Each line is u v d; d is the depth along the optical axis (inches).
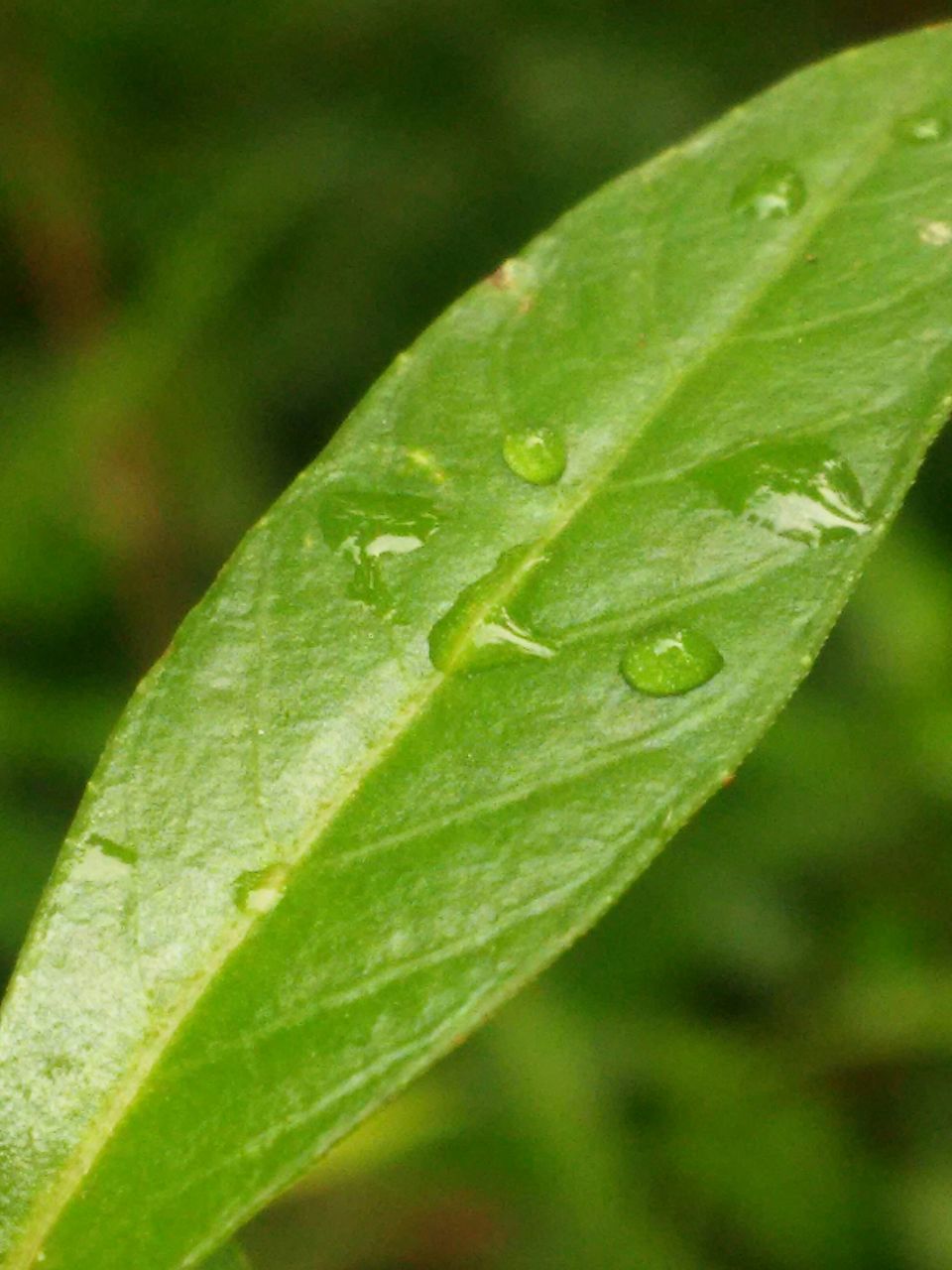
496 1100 10.0
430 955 6.1
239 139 13.6
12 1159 6.0
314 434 13.3
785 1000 11.1
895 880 11.2
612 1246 9.8
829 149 6.7
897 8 14.0
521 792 6.2
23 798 11.2
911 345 6.5
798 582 6.3
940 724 10.6
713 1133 10.4
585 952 10.9
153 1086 6.1
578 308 6.6
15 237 13.4
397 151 13.5
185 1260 6.0
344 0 13.6
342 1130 6.0
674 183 6.7
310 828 6.2
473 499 6.4
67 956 6.1
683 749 6.2
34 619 12.2
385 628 6.3
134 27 13.3
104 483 12.4
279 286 13.2
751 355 6.5
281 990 6.1
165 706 6.3
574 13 13.8
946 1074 11.1
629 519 6.4
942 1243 10.2
